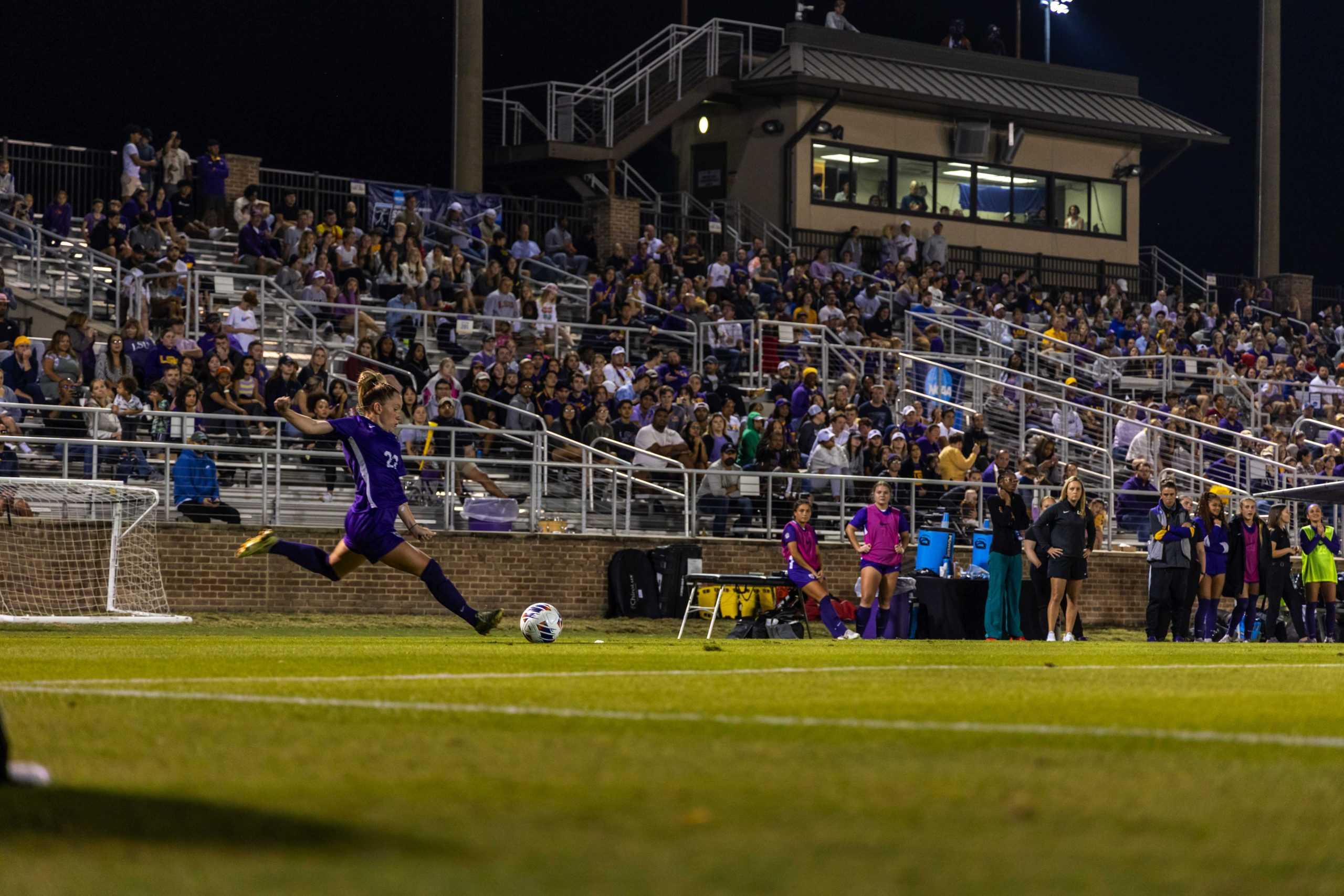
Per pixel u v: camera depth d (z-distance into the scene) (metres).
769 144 102.88
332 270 70.62
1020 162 109.50
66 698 18.22
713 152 105.38
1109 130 110.88
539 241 97.19
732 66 104.81
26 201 71.00
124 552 49.47
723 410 65.81
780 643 39.12
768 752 13.66
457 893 8.24
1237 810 11.02
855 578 60.69
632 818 10.40
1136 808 11.03
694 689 20.33
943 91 105.06
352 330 67.31
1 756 11.52
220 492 53.47
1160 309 105.50
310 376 56.34
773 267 91.06
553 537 55.94
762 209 102.94
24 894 8.25
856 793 11.48
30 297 63.75
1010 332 89.00
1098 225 112.56
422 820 10.27
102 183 84.00
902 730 15.45
